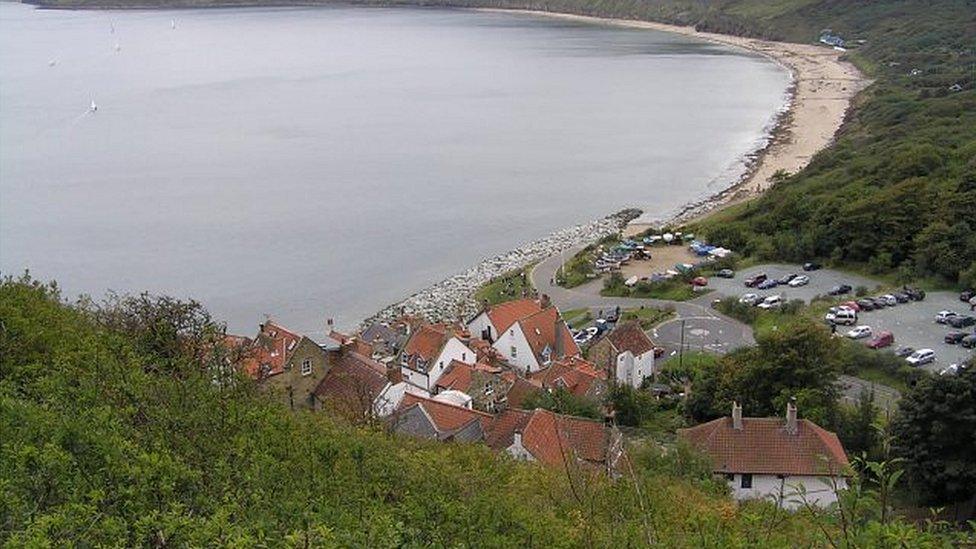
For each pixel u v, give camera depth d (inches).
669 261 4318.4
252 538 584.7
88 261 4640.8
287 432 930.7
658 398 2581.2
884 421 2071.9
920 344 2989.7
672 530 842.8
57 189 6023.6
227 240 5012.3
